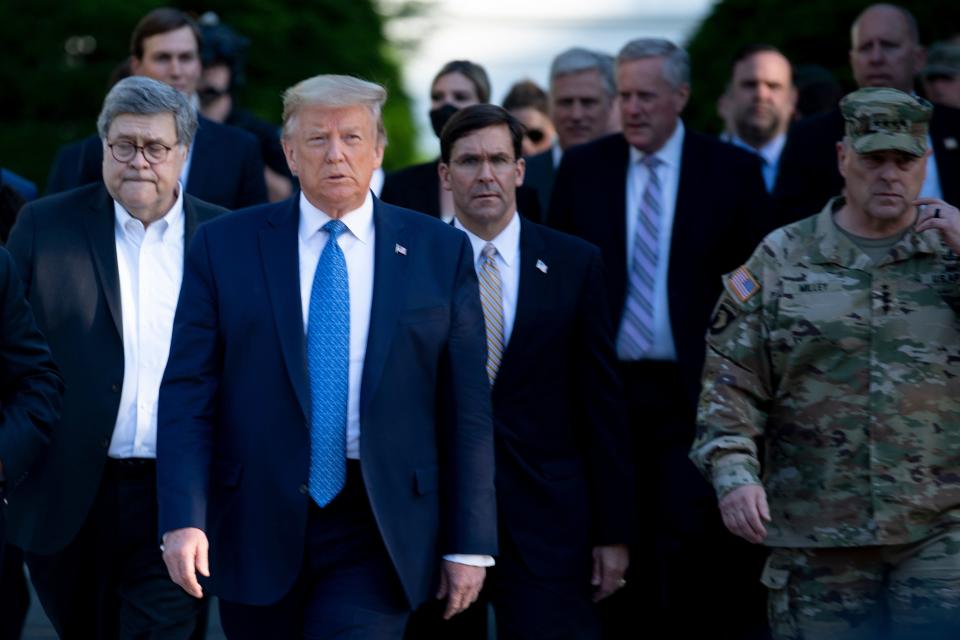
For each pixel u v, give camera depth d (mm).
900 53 10117
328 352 6848
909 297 7184
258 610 7027
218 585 6844
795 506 7324
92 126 33125
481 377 7043
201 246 7008
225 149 9883
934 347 7164
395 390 6848
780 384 7363
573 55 11320
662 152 9445
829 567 7293
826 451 7250
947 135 9445
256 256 6930
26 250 7887
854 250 7258
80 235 7910
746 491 7191
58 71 33031
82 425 7746
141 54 10602
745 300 7398
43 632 10664
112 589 7957
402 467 6848
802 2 25797
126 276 7926
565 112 11297
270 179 11938
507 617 8016
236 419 6844
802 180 9500
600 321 8227
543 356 8117
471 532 6898
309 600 6973
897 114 7090
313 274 6934
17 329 7102
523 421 8086
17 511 7797
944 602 6941
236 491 6809
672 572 9031
